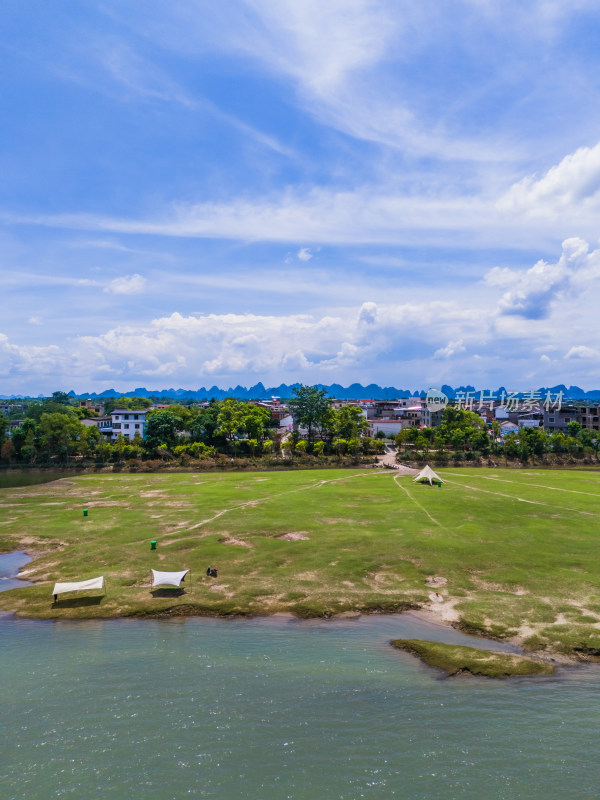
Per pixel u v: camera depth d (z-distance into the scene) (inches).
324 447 4726.9
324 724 783.7
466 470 3885.3
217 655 1013.2
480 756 708.7
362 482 3110.2
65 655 1019.9
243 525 1966.0
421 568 1492.4
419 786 652.7
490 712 813.9
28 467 3890.3
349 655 1010.7
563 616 1167.6
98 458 4101.9
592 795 633.6
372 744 737.0
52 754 718.5
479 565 1513.3
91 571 1501.0
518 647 1037.8
